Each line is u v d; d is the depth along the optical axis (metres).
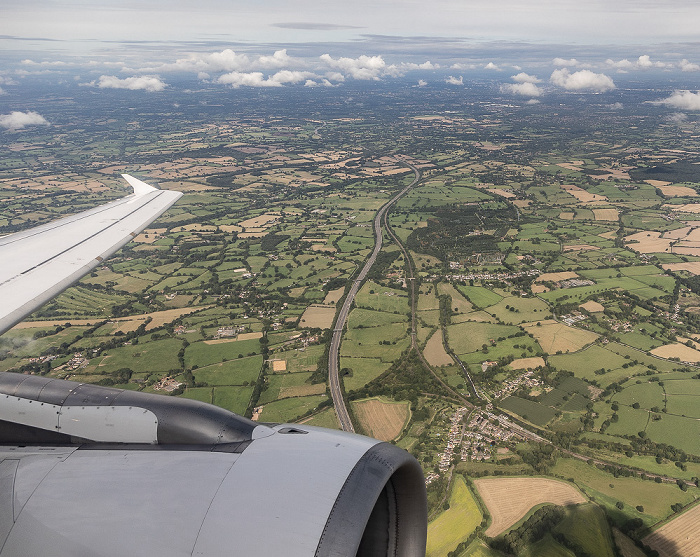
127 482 8.30
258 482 7.68
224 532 7.00
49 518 7.95
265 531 6.92
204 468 8.26
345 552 6.72
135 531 7.37
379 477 7.82
